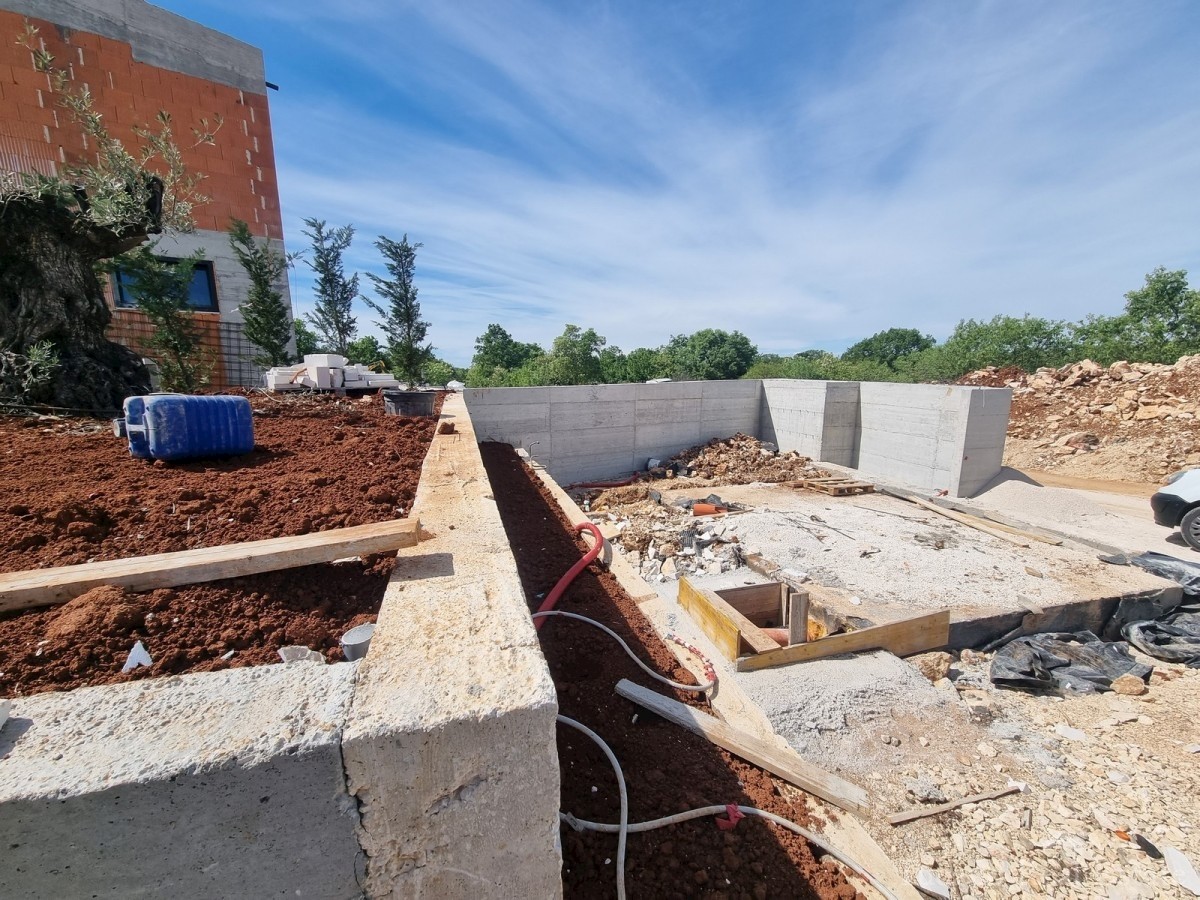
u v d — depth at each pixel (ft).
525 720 3.51
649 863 5.96
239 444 10.96
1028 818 9.60
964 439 29.30
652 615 11.28
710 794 7.19
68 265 17.46
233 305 36.29
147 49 31.81
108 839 3.09
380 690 3.67
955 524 24.07
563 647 9.39
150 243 29.07
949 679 13.71
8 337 16.72
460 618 4.72
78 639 4.66
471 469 10.47
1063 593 16.75
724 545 20.98
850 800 7.84
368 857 3.55
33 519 6.93
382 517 7.63
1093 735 11.90
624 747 7.58
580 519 15.43
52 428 14.07
